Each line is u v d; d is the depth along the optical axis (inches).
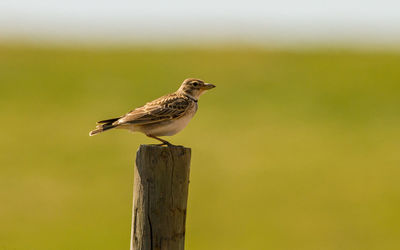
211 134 1562.5
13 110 1752.0
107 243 845.8
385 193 1115.9
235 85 2048.5
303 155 1385.3
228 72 2192.4
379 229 935.7
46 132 1557.6
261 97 1932.8
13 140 1467.8
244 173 1254.9
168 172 296.5
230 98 1923.0
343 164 1307.8
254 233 908.6
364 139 1515.7
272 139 1518.2
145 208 297.3
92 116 1733.5
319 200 1082.7
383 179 1203.2
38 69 2186.3
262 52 2422.5
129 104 1867.6
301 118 1727.4
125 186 1153.4
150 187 296.5
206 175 1235.9
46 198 1069.1
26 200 1056.2
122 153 1381.6
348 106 1829.5
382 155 1373.0
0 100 1847.9
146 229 297.6
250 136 1542.8
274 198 1096.2
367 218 983.0
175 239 300.0
